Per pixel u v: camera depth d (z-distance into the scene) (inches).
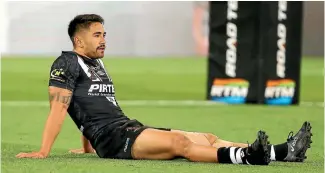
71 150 863.7
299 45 1647.4
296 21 1638.8
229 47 1657.2
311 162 780.6
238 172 676.7
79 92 773.9
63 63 768.3
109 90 786.8
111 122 768.9
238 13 1633.9
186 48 4126.5
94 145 775.7
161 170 684.1
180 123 1310.3
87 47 784.3
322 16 3941.9
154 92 2050.9
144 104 1681.8
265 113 1467.8
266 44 1635.1
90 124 772.6
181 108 1576.0
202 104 1656.0
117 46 4082.2
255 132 1178.0
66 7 3996.1
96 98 776.9
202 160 731.4
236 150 719.1
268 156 711.1
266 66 1641.2
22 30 3991.1
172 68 3112.7
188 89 2180.1
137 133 748.6
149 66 3211.1
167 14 4101.9
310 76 2674.7
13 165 713.0
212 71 1689.2
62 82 763.4
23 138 1083.3
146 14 4092.0
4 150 893.2
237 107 1581.0
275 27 1633.9
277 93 1652.3
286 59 1644.9
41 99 1811.0
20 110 1529.3
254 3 1622.8
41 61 3437.5
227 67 1668.3
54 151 878.4
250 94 1654.8
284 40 1641.2
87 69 779.4
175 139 735.7
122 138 754.2
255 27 1631.4
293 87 1656.0
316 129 1208.2
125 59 3713.1
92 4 4028.1
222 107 1581.0
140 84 2295.8
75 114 780.0
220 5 1646.2
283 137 1112.2
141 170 683.4
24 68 2955.2
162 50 4131.4
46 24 3998.5
